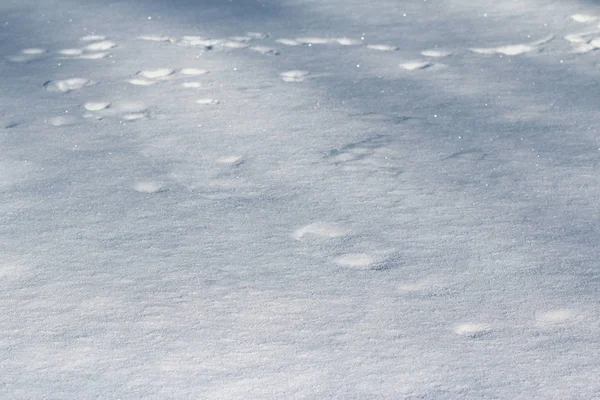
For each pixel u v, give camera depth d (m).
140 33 6.43
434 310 2.47
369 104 4.59
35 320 2.42
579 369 2.17
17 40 6.23
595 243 2.87
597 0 7.04
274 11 7.14
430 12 6.97
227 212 3.19
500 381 2.12
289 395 2.07
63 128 4.21
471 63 5.46
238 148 3.90
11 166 3.67
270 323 2.41
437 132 4.10
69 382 2.13
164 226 3.06
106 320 2.42
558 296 2.54
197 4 7.43
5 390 2.09
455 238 2.94
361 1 7.43
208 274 2.70
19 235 2.98
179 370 2.18
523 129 4.12
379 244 2.91
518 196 3.30
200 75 5.23
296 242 2.93
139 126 4.24
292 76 5.20
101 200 3.30
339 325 2.39
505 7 7.02
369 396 2.06
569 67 5.30
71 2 7.58
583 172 3.53
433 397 2.06
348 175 3.55
